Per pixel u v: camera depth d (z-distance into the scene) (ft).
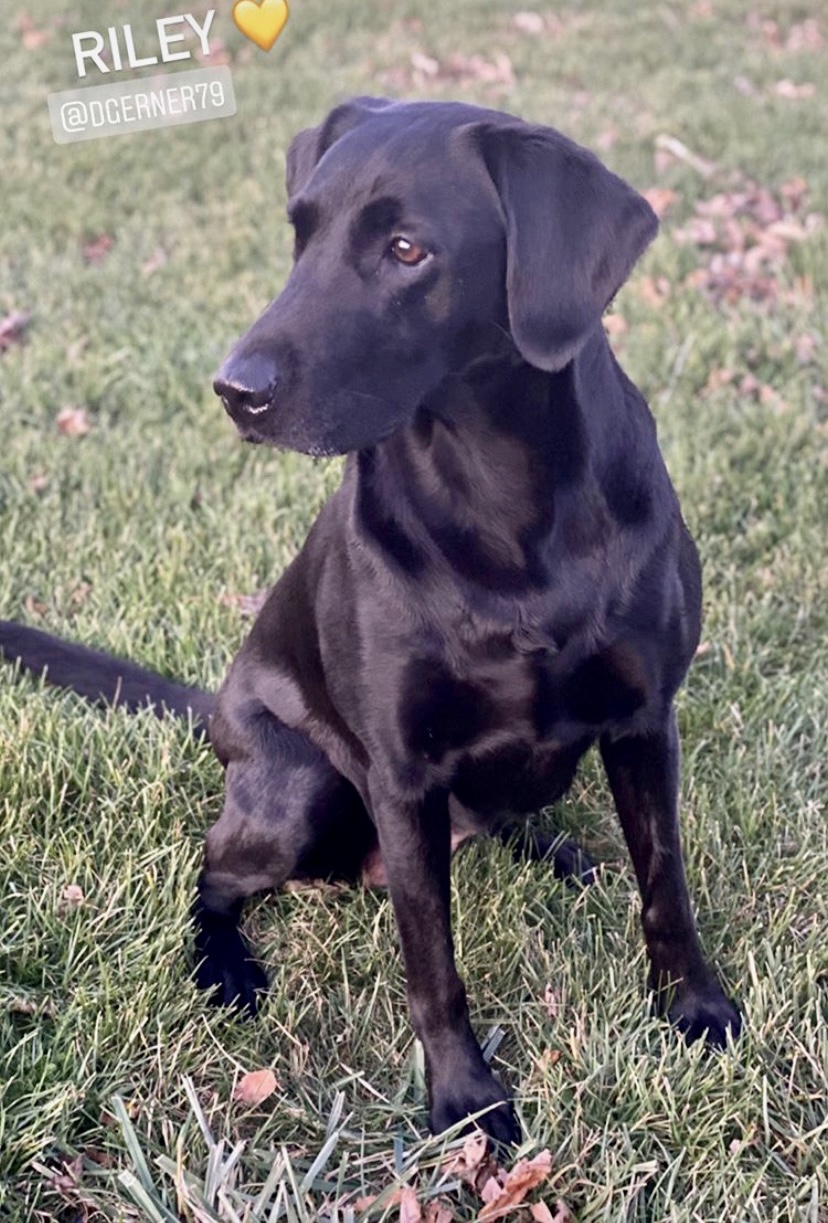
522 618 7.54
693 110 26.13
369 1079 8.13
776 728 10.71
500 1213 7.00
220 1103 7.82
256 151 24.81
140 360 17.03
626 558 7.64
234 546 13.02
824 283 18.48
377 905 9.39
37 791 9.72
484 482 7.44
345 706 8.09
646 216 7.09
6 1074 7.73
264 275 19.39
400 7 34.78
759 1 34.63
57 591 12.41
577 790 10.37
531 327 6.97
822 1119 7.67
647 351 16.55
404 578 7.61
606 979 8.53
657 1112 7.58
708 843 9.55
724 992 8.54
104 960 8.46
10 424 15.72
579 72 29.66
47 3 34.12
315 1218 6.95
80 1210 7.31
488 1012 8.59
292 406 7.00
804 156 23.32
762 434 14.87
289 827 8.99
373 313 7.11
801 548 12.87
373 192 7.05
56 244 21.48
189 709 10.57
